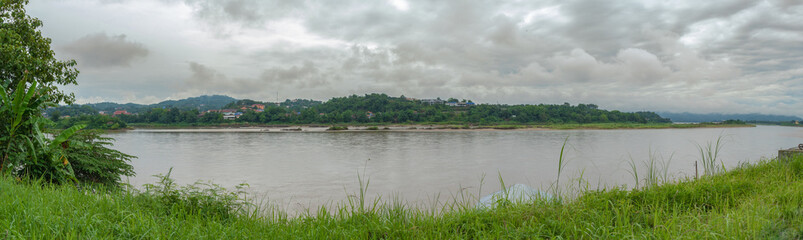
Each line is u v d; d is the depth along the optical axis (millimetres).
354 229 4922
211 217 5918
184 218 5551
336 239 4758
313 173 36500
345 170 38469
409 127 164250
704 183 6559
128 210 4898
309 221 5422
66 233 3924
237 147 69312
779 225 4020
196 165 43250
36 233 3830
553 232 4473
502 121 186000
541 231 4555
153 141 85688
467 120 186750
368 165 42625
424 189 27281
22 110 9328
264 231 4949
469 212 5633
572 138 93750
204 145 74125
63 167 10891
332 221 5320
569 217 4836
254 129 152750
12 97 9828
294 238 4645
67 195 5617
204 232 4641
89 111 177500
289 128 158625
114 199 5559
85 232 4078
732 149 58156
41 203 4684
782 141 78250
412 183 30250
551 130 144125
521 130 144250
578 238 4355
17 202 4664
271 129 151250
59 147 10617
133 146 71125
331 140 89375
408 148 66125
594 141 82500
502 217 5258
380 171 37656
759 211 4445
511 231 4598
